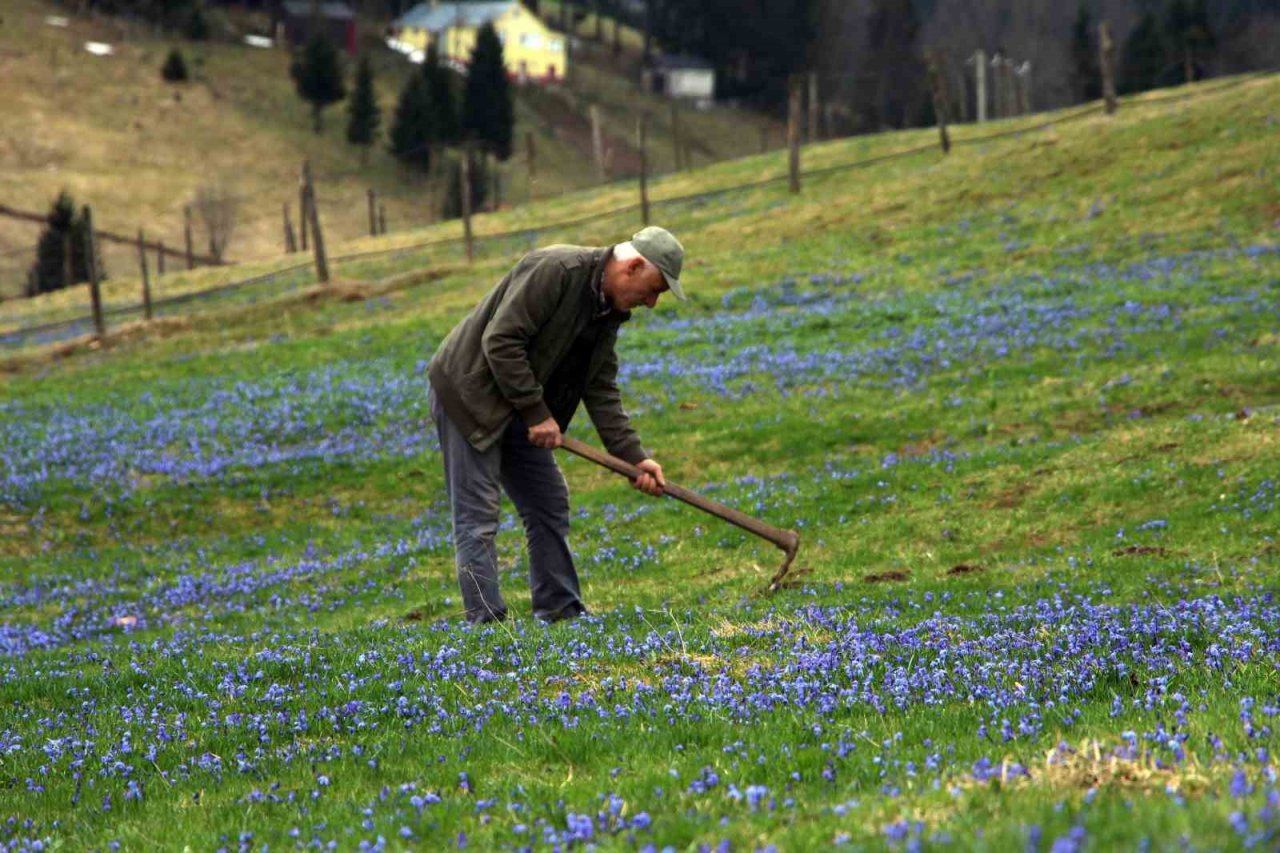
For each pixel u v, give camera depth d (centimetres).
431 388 1418
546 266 1323
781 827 576
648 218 8188
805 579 1977
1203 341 3619
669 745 795
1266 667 914
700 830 581
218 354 5528
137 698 1116
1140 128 6938
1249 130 6384
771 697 891
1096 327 3994
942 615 1350
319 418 4100
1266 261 4609
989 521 2248
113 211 16050
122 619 2225
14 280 14225
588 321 1350
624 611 1540
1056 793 573
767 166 9606
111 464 3681
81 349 6269
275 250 15975
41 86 18750
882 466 2725
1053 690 886
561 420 1434
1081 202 6056
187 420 4238
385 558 2566
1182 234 5272
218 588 2442
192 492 3366
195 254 15362
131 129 18325
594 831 602
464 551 1406
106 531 3144
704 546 2353
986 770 622
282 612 2173
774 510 2519
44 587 2631
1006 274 5162
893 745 741
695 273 6056
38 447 3981
